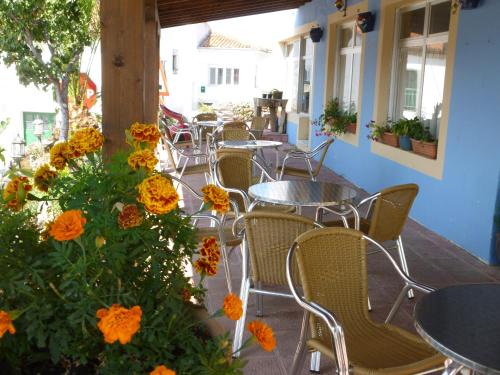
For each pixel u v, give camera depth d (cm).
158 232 167
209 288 386
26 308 145
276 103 1297
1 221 166
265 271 284
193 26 2014
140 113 309
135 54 305
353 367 196
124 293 152
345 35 885
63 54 1134
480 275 425
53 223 152
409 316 349
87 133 181
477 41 458
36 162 968
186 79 2038
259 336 151
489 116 443
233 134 754
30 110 1775
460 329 169
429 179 546
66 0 1077
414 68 629
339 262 237
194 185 753
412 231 538
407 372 190
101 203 164
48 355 159
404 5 643
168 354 151
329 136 896
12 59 1130
